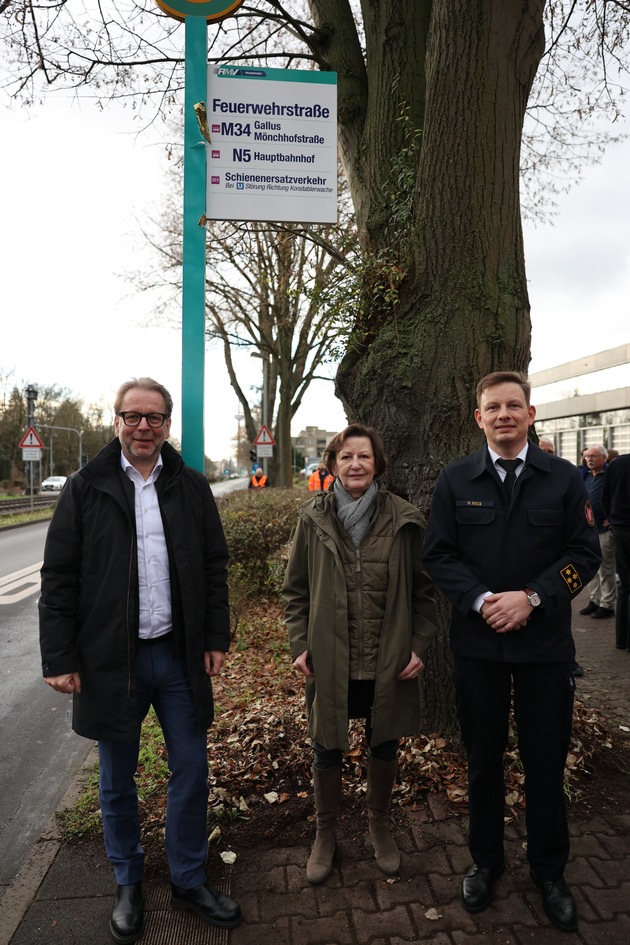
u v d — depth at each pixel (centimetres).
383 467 254
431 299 319
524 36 320
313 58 469
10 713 460
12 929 221
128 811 228
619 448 2195
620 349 2170
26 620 744
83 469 224
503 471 229
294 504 843
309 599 257
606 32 492
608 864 244
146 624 224
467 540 228
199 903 223
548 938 210
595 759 318
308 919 222
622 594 553
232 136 321
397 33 405
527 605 210
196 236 316
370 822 252
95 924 222
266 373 2261
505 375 228
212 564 243
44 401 5900
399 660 238
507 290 316
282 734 355
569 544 220
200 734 232
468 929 215
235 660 543
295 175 325
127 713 216
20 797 336
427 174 323
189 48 313
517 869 244
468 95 310
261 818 279
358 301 351
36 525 2050
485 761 228
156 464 233
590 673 489
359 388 338
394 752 247
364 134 428
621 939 209
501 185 315
